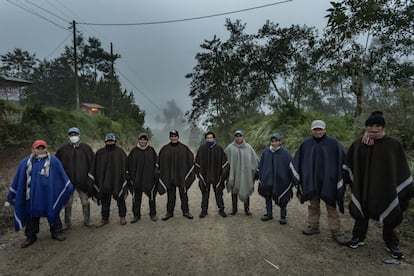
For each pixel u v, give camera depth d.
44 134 10.34
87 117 16.89
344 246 4.48
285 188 5.58
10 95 21.31
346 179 4.42
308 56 17.69
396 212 3.85
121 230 5.42
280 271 3.82
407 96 6.97
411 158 6.28
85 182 5.59
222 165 6.15
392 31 8.02
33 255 4.47
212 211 6.70
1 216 6.23
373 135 4.04
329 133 10.25
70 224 5.66
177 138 6.14
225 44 21.38
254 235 5.02
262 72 20.50
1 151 8.64
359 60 5.90
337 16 3.96
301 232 5.15
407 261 3.94
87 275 3.82
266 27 19.69
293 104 15.18
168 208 6.10
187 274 3.79
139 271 3.89
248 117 22.70
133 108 31.36
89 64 42.50
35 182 4.83
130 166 5.92
